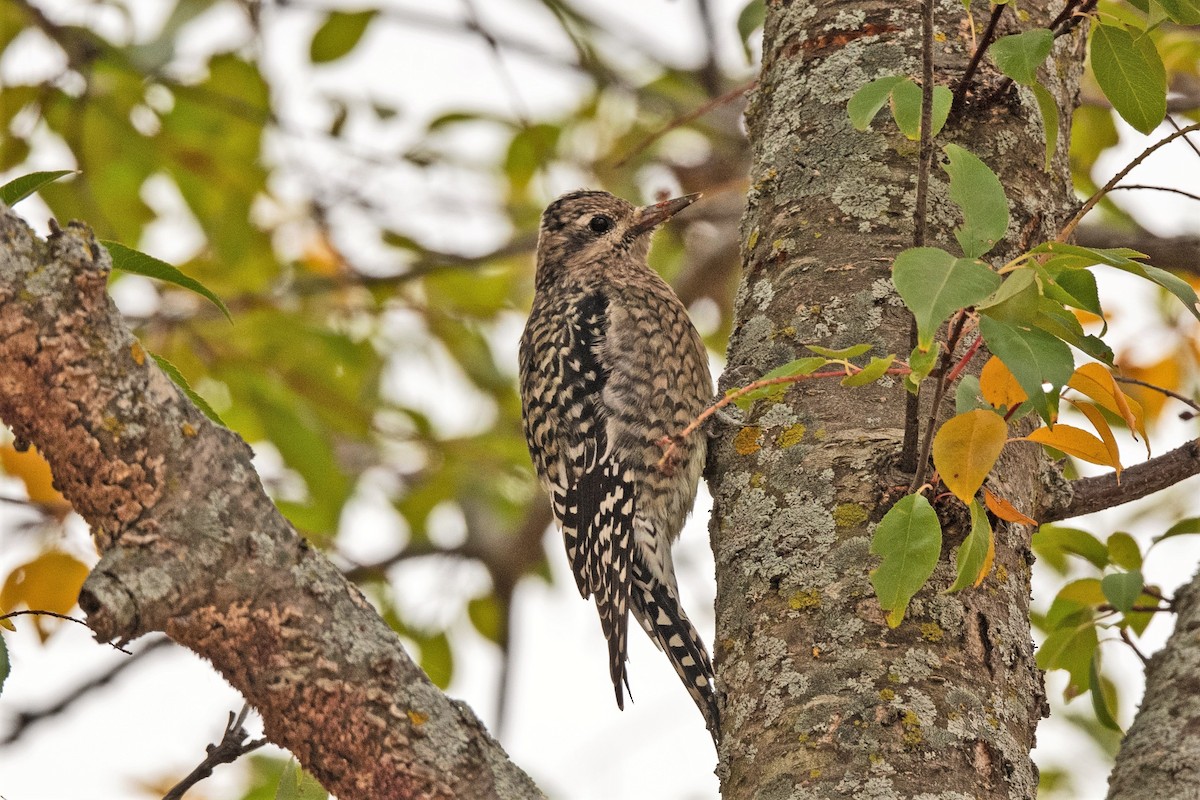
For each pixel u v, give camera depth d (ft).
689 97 47.21
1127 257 18.15
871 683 20.34
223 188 40.96
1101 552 27.40
